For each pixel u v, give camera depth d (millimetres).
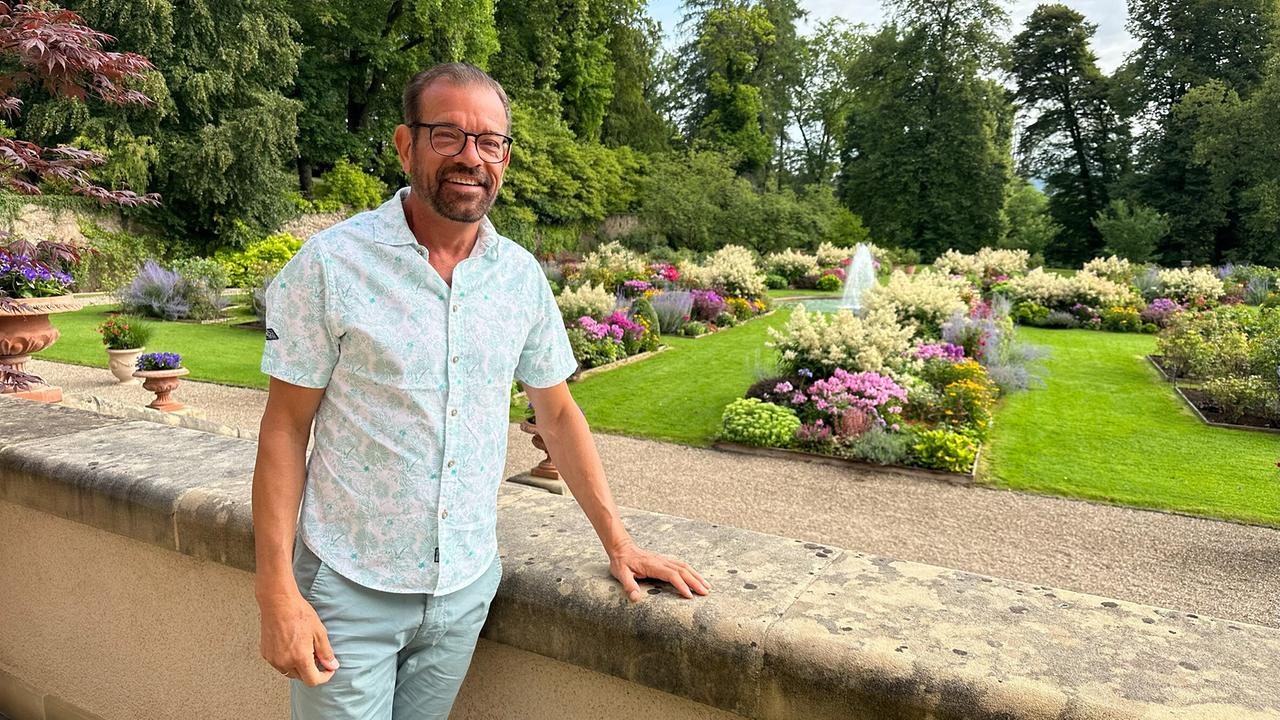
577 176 32875
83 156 4457
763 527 5707
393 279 1054
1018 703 875
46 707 1956
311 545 1094
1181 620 1087
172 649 1677
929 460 7094
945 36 39812
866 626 1043
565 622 1158
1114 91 37844
